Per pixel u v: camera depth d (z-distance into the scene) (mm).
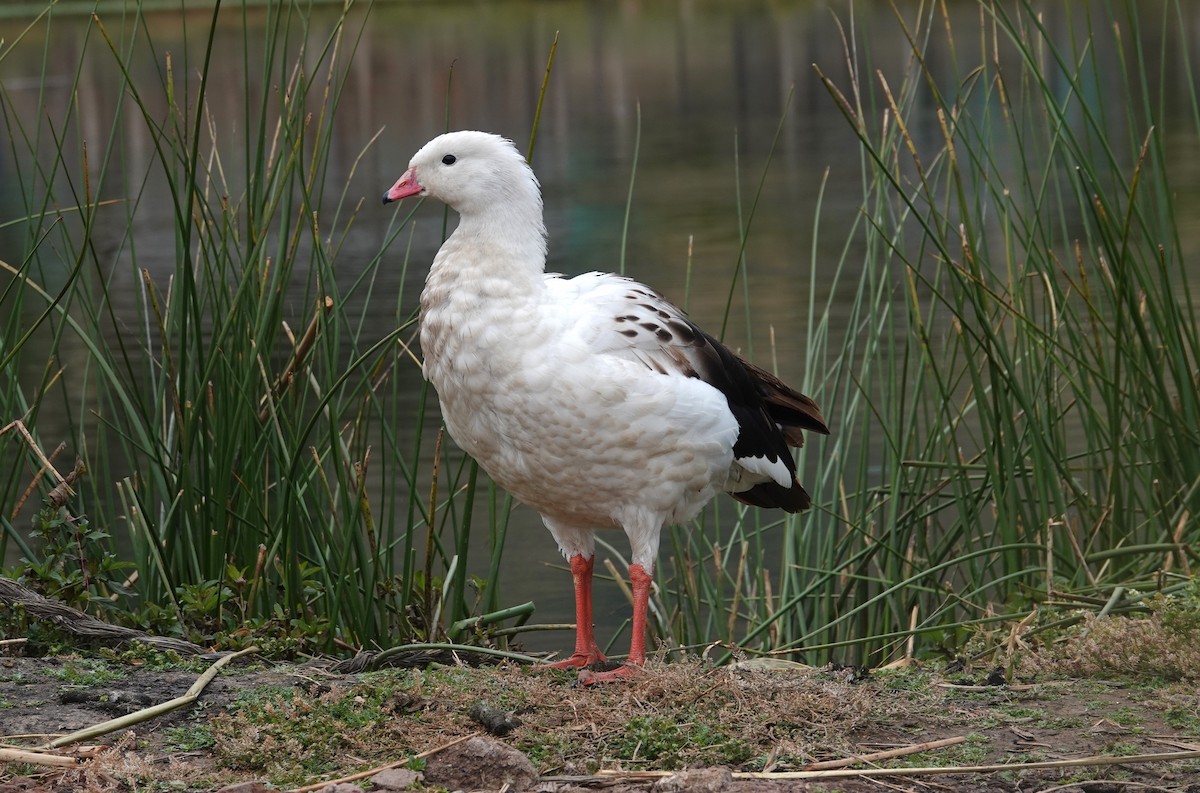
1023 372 9688
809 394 9836
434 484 8312
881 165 8695
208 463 8422
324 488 8836
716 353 7461
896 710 6406
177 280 8742
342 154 33125
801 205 26656
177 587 8391
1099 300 11453
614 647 10148
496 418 7168
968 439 13234
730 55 48594
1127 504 10227
